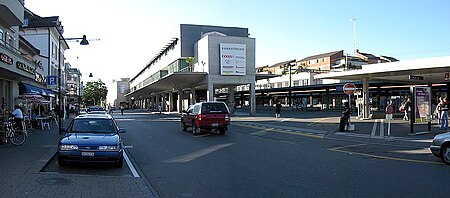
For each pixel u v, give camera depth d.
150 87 65.75
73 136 11.09
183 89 62.91
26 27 41.16
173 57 59.59
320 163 11.19
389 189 7.77
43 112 30.84
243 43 46.88
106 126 12.24
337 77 32.50
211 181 8.78
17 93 27.27
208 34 48.28
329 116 38.78
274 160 11.83
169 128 26.81
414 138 17.47
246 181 8.69
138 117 47.09
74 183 8.32
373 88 47.66
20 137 15.17
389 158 12.18
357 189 7.77
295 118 35.94
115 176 9.42
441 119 19.41
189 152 13.97
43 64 41.47
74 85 92.06
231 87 51.97
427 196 7.18
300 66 109.88
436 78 32.31
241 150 14.38
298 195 7.32
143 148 15.38
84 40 23.95
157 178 9.23
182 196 7.43
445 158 10.86
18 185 7.84
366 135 19.27
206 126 21.02
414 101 19.12
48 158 11.55
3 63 18.19
